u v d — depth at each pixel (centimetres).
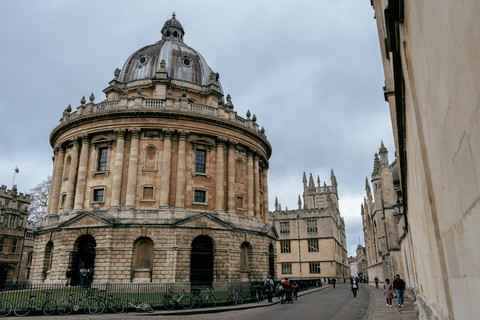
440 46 360
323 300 3522
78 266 4097
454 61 311
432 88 433
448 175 406
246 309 2791
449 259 499
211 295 2884
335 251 9206
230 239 4262
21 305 2283
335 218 9875
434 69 403
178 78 5412
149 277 3872
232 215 4491
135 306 2469
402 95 849
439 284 675
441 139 419
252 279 4484
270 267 5134
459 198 362
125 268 3831
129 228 3956
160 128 4384
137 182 4234
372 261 7188
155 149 4394
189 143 4522
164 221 4016
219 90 5634
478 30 237
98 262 3850
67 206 4375
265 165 5731
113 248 3888
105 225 3931
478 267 314
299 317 2180
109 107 4581
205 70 5809
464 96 292
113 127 4384
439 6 343
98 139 4456
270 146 5688
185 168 4403
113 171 4284
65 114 4941
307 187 12475
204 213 4156
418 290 1797
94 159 4428
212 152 4641
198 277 4103
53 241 4281
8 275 7175
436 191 534
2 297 2550
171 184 4288
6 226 7256
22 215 7669
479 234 296
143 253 3994
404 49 648
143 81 5284
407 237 2733
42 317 2158
